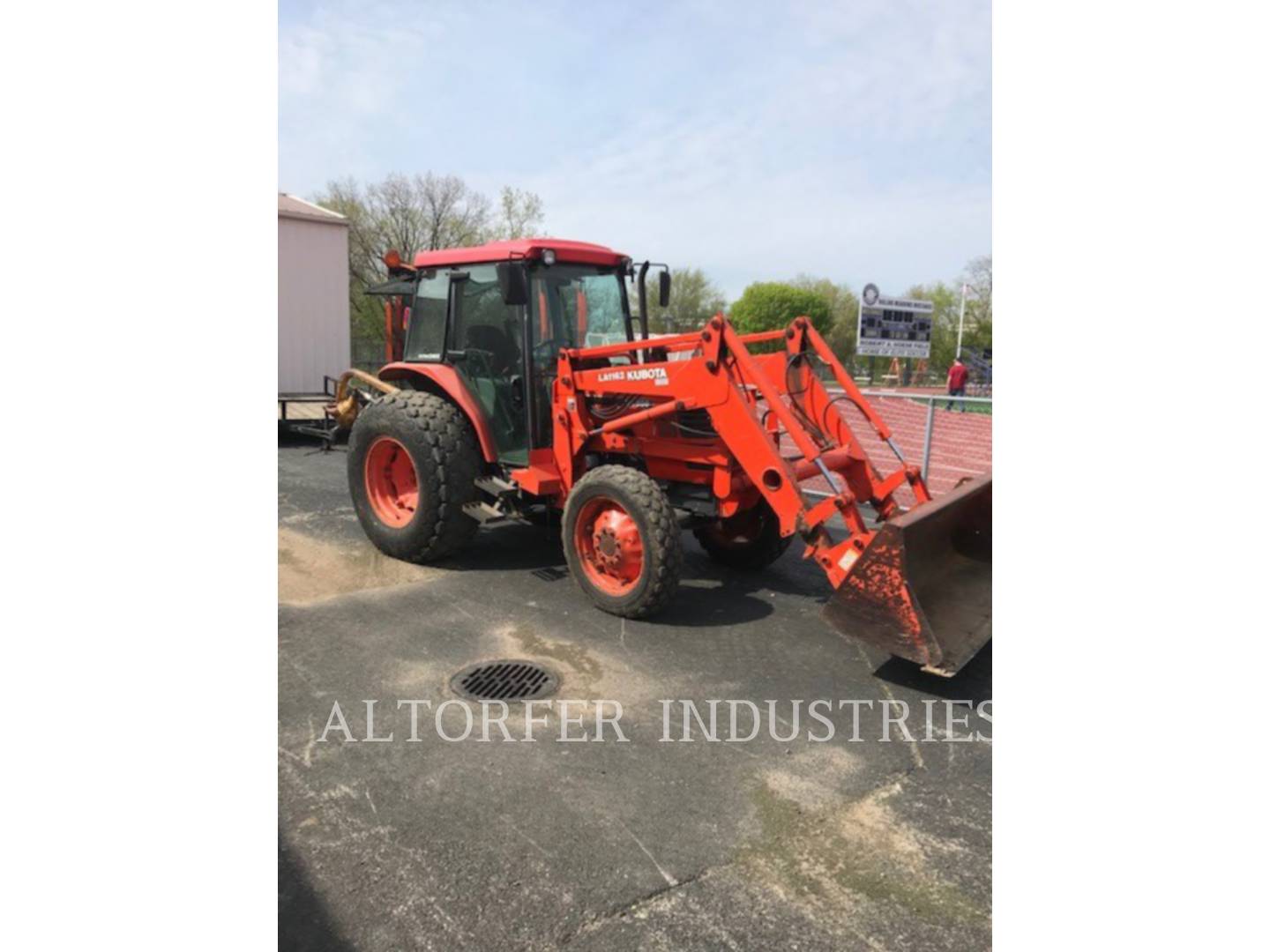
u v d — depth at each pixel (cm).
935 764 308
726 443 427
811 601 492
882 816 273
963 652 364
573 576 471
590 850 251
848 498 389
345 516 682
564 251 515
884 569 350
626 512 441
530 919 221
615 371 472
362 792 279
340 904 224
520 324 503
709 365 425
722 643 423
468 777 291
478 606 468
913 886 238
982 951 213
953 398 681
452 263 539
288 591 488
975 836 263
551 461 521
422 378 571
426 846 250
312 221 1181
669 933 218
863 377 3275
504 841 254
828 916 225
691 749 314
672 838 258
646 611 441
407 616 450
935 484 847
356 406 974
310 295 1188
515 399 521
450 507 519
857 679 384
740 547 548
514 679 374
